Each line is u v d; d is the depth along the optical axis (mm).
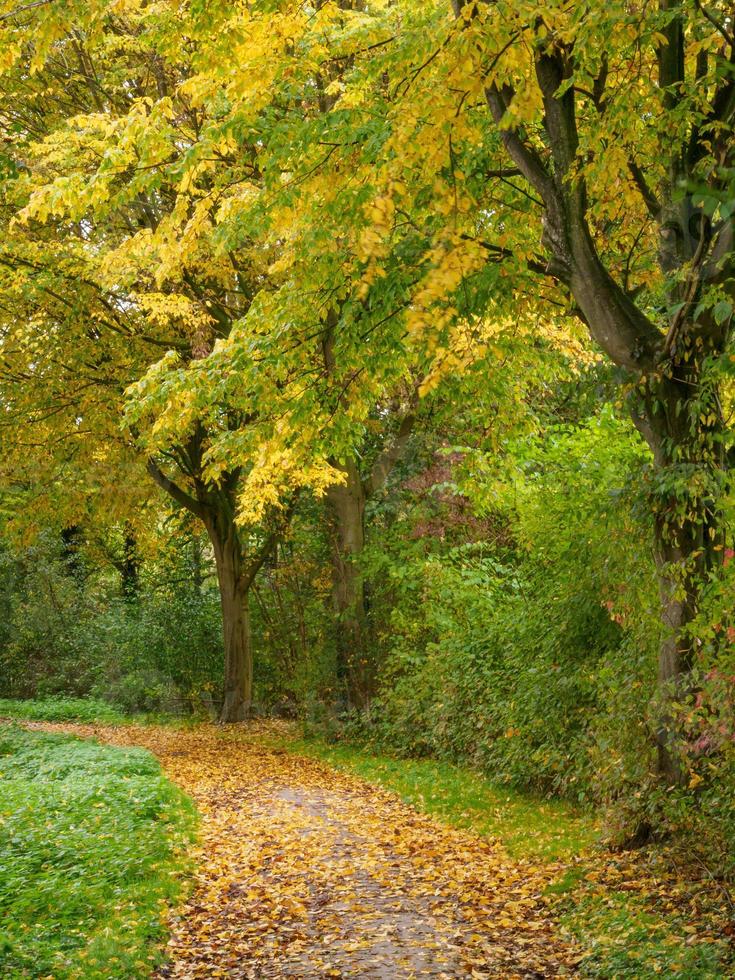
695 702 7484
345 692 18672
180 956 6492
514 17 5863
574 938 6500
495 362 10891
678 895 6742
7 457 20047
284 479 17156
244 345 10906
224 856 9414
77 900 7207
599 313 7789
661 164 7934
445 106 5934
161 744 19625
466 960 6266
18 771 13992
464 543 19062
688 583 7898
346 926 7148
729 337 7504
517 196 9414
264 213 9273
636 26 6344
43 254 15906
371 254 5496
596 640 11000
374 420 18422
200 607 27391
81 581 32906
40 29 7355
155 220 17406
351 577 18859
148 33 8086
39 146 13398
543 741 11859
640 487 7949
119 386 18422
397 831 10586
